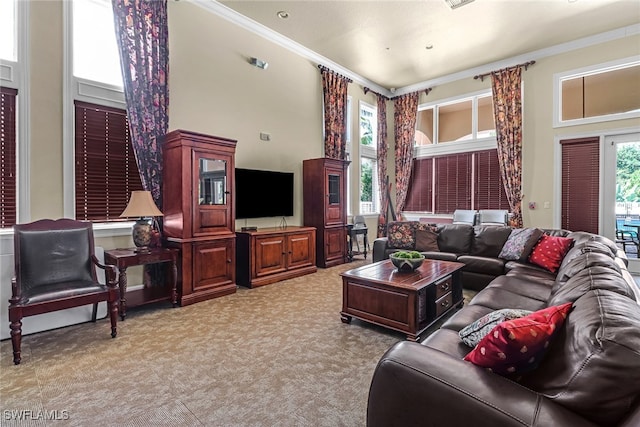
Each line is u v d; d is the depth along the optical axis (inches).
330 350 95.3
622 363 32.8
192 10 163.2
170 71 155.1
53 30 122.5
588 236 132.6
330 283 172.7
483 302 88.2
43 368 85.2
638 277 189.0
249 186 187.0
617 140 202.8
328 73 236.8
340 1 167.5
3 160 113.7
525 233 153.1
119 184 141.6
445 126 283.4
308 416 66.4
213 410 68.2
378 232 293.1
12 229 113.7
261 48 196.5
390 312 105.6
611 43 201.9
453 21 185.8
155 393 74.1
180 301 134.7
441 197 284.4
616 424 32.8
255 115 194.2
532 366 43.9
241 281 169.5
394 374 43.1
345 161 227.8
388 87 297.3
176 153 138.6
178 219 137.6
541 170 228.8
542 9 174.4
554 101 222.8
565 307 48.9
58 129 123.8
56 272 106.9
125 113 143.2
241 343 99.9
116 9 134.4
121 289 120.0
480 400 37.4
